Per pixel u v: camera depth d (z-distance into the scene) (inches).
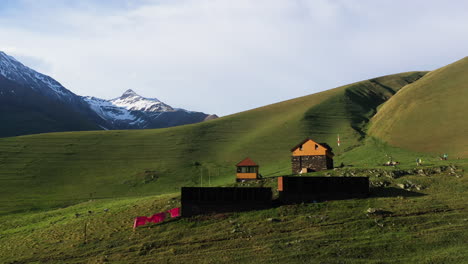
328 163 3543.3
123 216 2459.4
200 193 2235.5
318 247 1708.9
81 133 6589.6
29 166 4886.8
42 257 1913.1
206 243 1852.9
